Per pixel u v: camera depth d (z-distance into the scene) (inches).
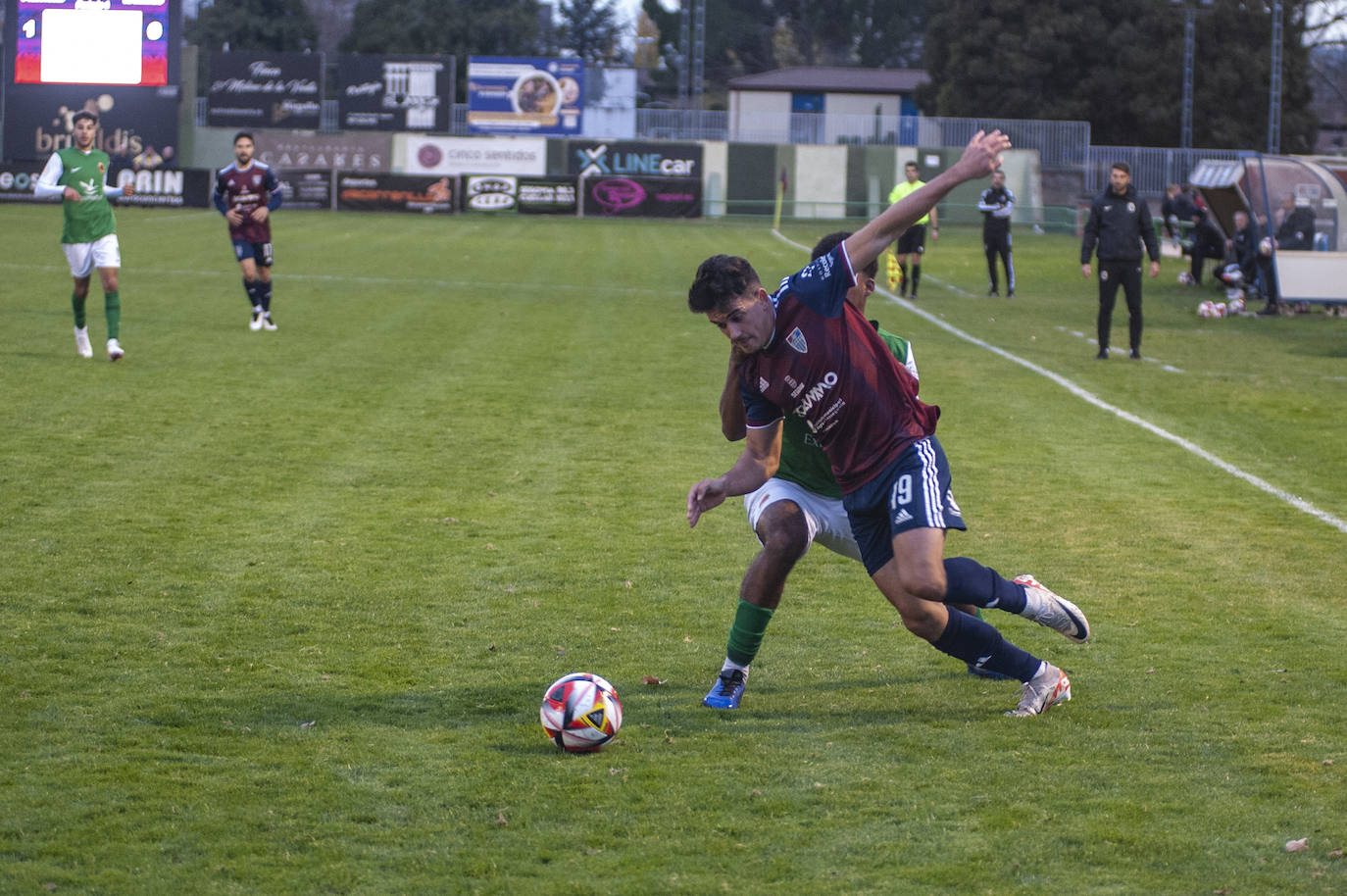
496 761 218.2
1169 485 445.1
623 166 2544.3
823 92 3614.7
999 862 182.5
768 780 211.2
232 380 603.2
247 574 325.1
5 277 1015.0
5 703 239.1
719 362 704.4
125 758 216.1
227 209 764.0
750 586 244.1
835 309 221.0
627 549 357.1
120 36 2260.1
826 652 281.0
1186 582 333.1
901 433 230.5
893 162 2640.3
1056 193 2669.8
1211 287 1269.7
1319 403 621.6
